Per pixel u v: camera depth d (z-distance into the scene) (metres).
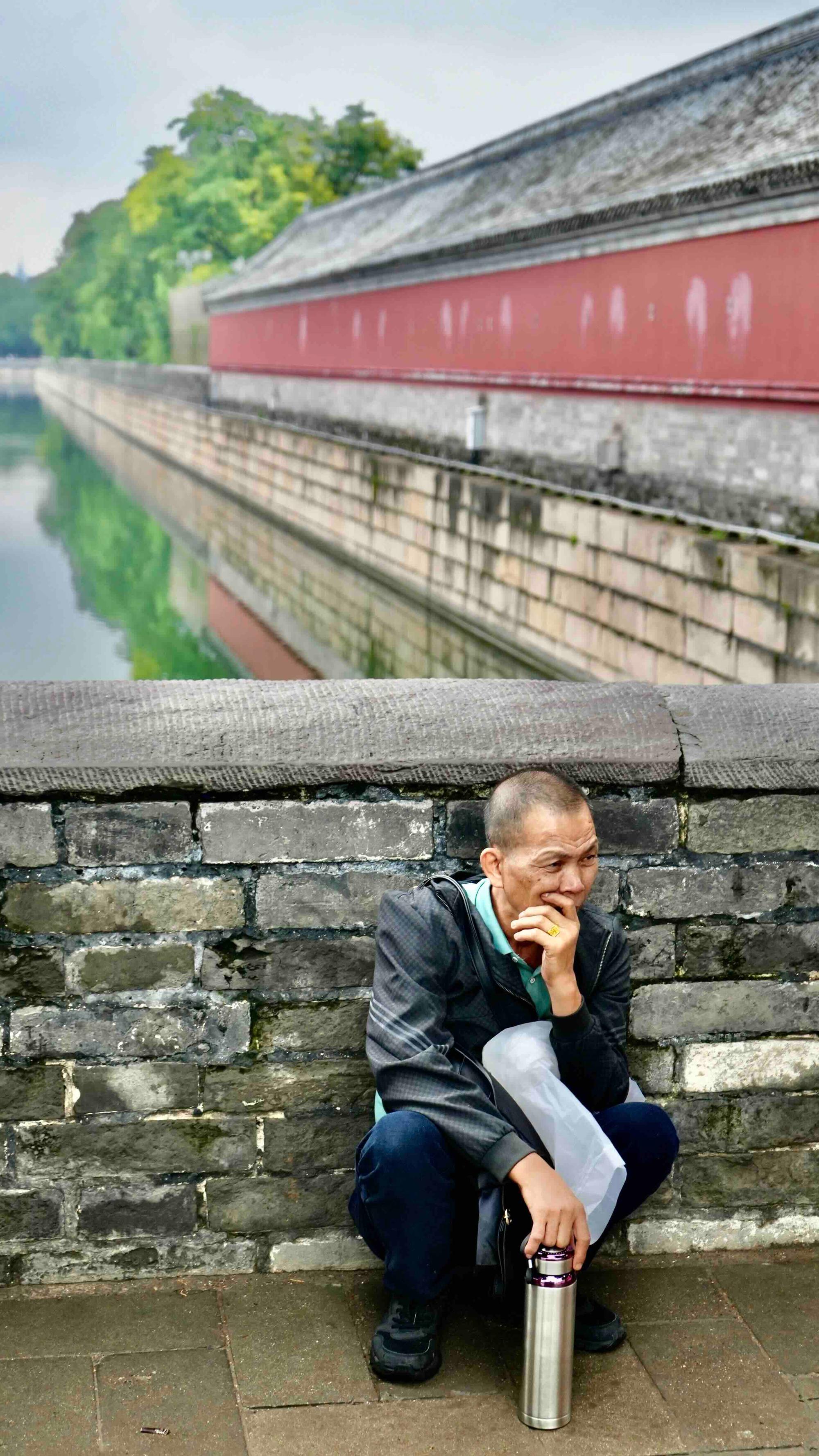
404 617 25.45
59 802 2.78
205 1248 3.02
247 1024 2.92
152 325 79.19
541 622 19.25
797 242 14.23
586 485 19.67
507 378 22.30
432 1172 2.54
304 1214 3.03
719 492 16.05
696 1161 3.12
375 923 2.92
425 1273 2.61
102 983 2.87
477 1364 2.73
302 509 33.47
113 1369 2.68
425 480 24.06
